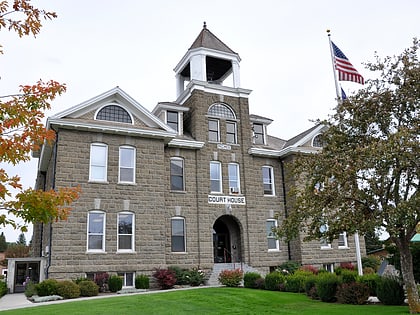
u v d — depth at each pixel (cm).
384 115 1534
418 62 1544
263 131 3553
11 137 823
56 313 1463
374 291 1783
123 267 2519
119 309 1548
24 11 873
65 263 2370
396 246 1650
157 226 2686
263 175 3356
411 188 1463
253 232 3133
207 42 3412
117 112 2756
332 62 2466
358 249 2203
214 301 1752
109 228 2545
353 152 1442
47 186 3169
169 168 2953
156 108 3178
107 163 2639
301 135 3594
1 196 782
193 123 3161
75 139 2583
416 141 1341
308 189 1583
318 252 3206
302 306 1639
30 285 2483
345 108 1625
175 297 1875
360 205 1486
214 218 3006
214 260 3156
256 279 2405
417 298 1404
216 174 3147
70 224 2436
